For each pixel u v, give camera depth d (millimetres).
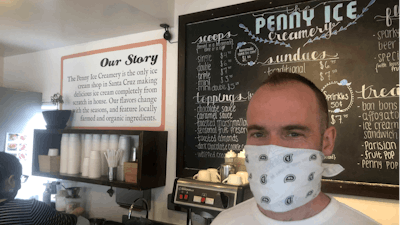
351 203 1588
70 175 2461
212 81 2039
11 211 1487
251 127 675
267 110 640
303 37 1740
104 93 2664
